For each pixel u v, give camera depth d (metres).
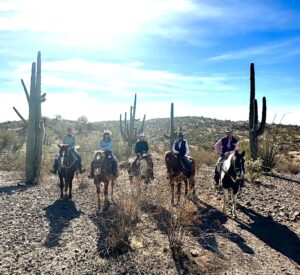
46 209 11.73
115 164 12.05
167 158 12.24
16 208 11.77
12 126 37.75
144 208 11.23
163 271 7.42
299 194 14.24
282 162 21.70
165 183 12.80
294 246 9.17
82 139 30.70
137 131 26.69
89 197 13.38
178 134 12.45
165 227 9.77
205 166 20.69
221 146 12.40
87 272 7.27
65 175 13.02
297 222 10.83
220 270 7.64
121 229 8.87
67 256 7.98
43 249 8.38
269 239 9.59
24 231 9.58
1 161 21.98
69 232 9.51
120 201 10.87
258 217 11.22
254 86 19.45
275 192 14.37
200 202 12.57
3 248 8.39
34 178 16.62
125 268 7.47
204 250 8.52
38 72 16.88
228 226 10.38
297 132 36.41
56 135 33.53
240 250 8.76
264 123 19.16
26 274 7.13
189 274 7.37
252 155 19.81
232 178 10.87
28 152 16.47
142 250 8.30
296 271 7.84
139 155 12.36
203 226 10.19
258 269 7.82
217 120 46.41
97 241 8.84
